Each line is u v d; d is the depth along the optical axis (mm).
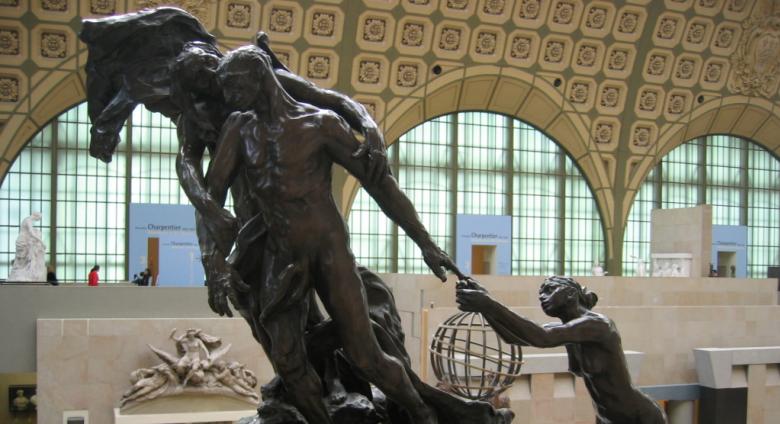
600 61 28797
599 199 31172
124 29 5398
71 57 24312
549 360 16141
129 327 16484
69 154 25578
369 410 5059
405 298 17578
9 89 24266
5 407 22812
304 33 25562
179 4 24109
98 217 25766
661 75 29672
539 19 27234
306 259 4602
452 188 29625
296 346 4676
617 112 30047
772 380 19125
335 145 4613
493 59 27844
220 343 16672
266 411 5055
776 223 34219
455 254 29453
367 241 28422
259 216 4723
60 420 16156
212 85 4859
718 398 18406
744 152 33719
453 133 29641
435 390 5113
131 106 5594
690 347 19031
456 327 5973
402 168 29094
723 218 33438
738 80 30781
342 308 4656
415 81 27641
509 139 30328
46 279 22500
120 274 25859
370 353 4742
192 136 5078
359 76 26969
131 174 26000
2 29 23328
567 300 5055
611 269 31406
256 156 4523
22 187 25281
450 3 26078
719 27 29031
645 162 31328
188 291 17703
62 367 16266
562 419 16312
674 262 25188
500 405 10461
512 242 30281
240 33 25156
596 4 27188
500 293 18469
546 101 29312
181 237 25625
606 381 5055
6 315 16688
